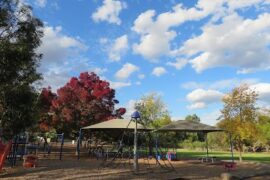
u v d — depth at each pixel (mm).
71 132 31125
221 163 24375
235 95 29359
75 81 31281
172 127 27297
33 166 17641
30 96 13445
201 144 59188
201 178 15516
